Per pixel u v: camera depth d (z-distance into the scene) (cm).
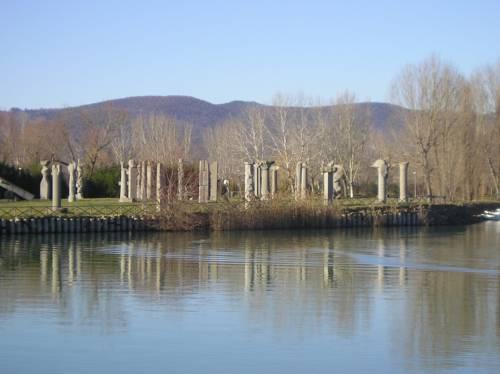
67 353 1981
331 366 1903
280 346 2066
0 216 4916
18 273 3238
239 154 9888
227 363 1916
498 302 2700
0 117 12212
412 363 1931
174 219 5216
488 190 8475
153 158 9262
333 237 5112
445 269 3559
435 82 7881
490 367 1902
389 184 9512
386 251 4322
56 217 4912
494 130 8312
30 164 8931
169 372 1842
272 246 4472
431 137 7794
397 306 2612
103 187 8350
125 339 2117
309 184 7475
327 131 9244
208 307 2550
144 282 3038
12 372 1831
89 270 3347
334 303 2650
